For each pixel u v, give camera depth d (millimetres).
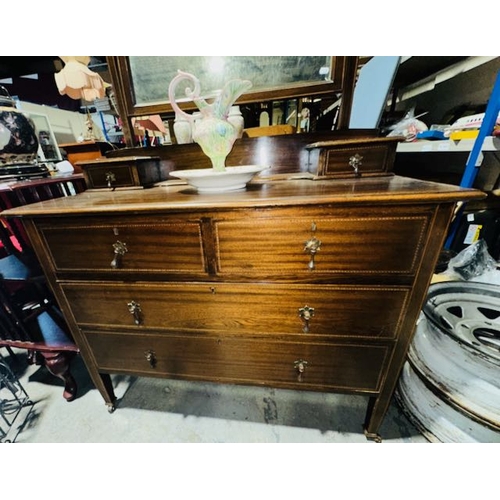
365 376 693
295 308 633
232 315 671
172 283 654
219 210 546
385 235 524
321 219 528
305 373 720
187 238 591
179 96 905
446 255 1216
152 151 939
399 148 1223
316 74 829
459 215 1279
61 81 1407
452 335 688
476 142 976
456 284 977
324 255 561
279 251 571
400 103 1991
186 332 723
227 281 626
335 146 721
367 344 648
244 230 562
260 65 834
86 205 598
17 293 1078
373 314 607
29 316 975
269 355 716
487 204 1289
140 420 898
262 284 616
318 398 958
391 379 679
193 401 966
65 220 620
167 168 955
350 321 625
